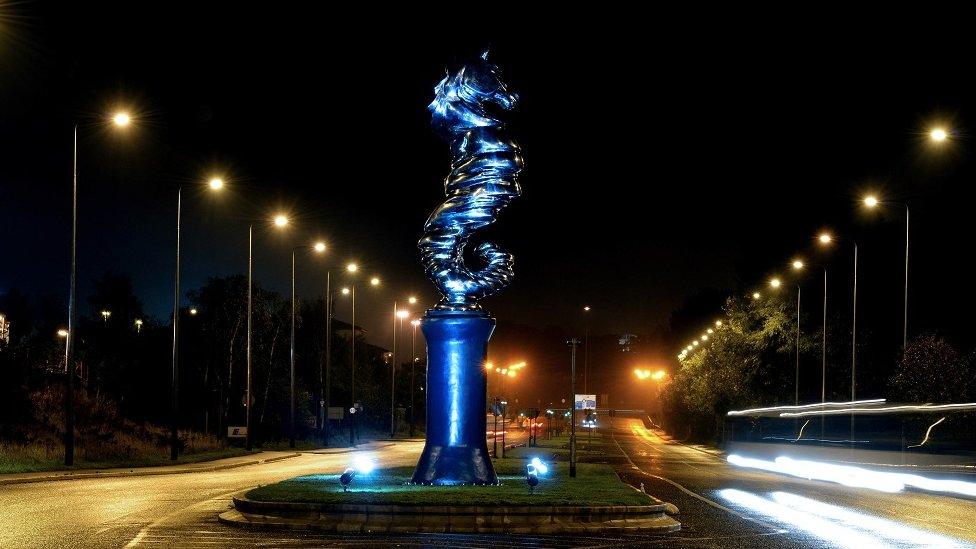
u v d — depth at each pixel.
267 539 19.36
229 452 60.97
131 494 29.17
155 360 81.62
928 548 19.72
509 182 27.20
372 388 110.50
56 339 73.88
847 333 77.50
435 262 27.47
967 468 33.38
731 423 67.00
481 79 26.75
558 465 43.12
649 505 22.86
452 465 26.97
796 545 20.00
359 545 18.72
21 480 35.03
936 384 49.94
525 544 19.33
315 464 52.72
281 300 89.81
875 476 39.06
